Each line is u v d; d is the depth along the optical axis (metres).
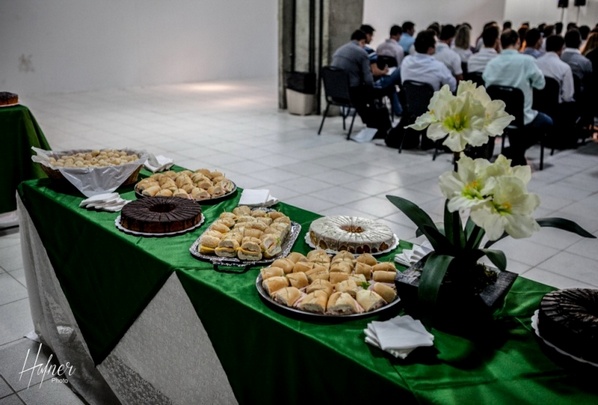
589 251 3.49
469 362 1.16
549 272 3.20
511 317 1.34
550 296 1.25
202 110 8.13
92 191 2.19
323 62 7.67
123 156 2.52
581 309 1.17
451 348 1.20
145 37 10.12
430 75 5.57
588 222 3.97
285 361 1.31
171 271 1.59
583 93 6.05
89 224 1.92
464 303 1.24
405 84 5.60
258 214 1.92
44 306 2.31
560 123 5.83
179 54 10.63
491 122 1.22
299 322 1.30
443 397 1.04
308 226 1.94
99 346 2.02
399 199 1.33
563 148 6.17
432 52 5.64
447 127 1.22
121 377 1.94
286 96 8.20
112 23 9.66
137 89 9.96
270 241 1.64
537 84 4.95
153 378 1.78
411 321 1.26
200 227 1.90
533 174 5.16
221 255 1.63
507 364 1.15
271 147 6.02
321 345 1.21
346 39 7.69
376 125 6.48
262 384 1.38
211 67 11.13
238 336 1.42
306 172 5.10
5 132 3.53
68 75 9.40
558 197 4.51
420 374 1.11
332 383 1.21
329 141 6.36
